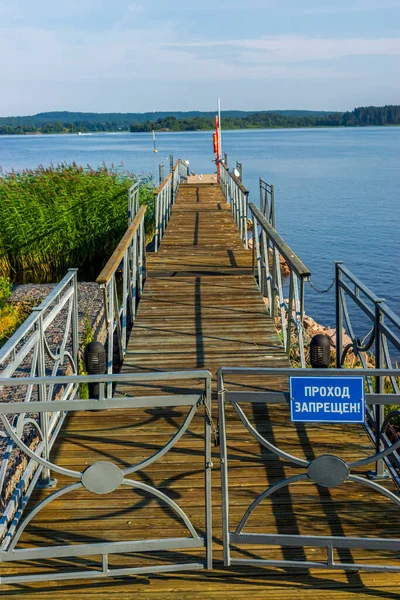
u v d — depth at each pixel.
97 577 3.27
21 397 6.54
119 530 3.61
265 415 5.02
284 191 41.56
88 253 16.06
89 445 4.54
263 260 8.52
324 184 45.97
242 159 76.00
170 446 3.20
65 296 5.11
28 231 15.30
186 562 3.36
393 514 3.73
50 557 3.36
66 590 3.20
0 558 3.17
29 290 13.14
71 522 3.69
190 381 5.69
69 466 4.23
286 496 3.91
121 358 6.50
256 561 3.30
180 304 8.05
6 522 3.57
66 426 4.84
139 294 8.80
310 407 3.10
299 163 68.25
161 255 10.40
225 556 3.31
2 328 10.35
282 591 3.16
